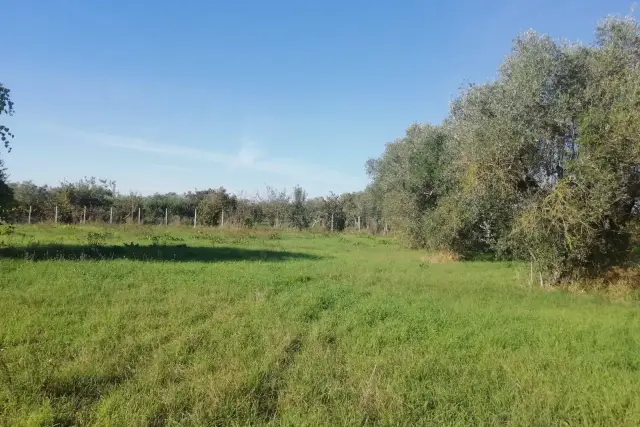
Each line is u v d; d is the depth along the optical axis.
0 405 4.61
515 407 5.05
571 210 12.16
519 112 13.08
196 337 7.12
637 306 11.48
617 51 12.84
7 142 16.08
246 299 10.38
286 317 8.93
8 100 15.80
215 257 19.14
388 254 25.94
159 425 4.53
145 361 6.10
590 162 12.00
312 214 58.22
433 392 5.48
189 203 49.84
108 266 14.07
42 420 4.32
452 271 18.33
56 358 6.06
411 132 30.38
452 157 18.45
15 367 5.58
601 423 4.87
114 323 7.79
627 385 5.80
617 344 7.76
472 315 9.67
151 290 10.96
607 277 14.06
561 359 6.83
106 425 4.29
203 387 5.20
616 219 13.31
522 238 14.01
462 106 15.41
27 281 11.23
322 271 16.08
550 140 13.45
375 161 46.12
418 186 25.89
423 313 9.64
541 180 13.92
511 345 7.63
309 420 4.57
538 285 14.59
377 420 4.74
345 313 9.47
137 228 35.84
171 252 19.78
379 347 7.31
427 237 25.11
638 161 11.90
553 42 13.37
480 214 15.81
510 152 13.31
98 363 5.81
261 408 4.95
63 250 17.33
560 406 5.20
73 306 8.94
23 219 40.09
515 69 13.54
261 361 6.14
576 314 10.10
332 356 6.64
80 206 44.09
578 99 12.81
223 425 4.50
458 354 7.00
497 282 15.23
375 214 52.47
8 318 7.74
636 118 11.41
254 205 52.34
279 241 33.34
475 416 4.90
